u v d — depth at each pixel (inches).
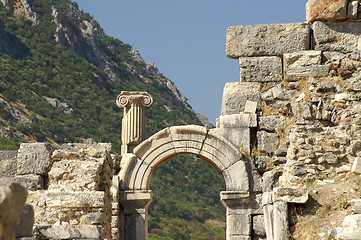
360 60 1186.0
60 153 872.9
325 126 1157.7
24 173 861.2
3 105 3909.9
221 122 1235.2
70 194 796.6
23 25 5324.8
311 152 1081.4
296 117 1201.4
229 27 1241.4
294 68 1208.8
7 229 478.9
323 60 1203.9
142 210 1262.3
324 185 1007.0
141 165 1268.5
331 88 1173.7
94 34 5826.8
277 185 1199.6
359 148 1079.6
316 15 1210.0
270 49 1226.0
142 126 1347.2
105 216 828.6
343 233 854.5
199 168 4382.4
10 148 3280.0
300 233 913.5
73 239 765.3
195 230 3703.3
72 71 4832.7
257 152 1219.2
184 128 1250.6
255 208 1210.0
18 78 4419.3
